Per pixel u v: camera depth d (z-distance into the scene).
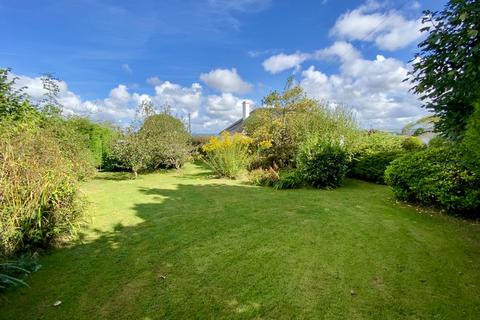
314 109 11.20
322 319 2.04
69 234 3.69
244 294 2.38
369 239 3.61
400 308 2.16
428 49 3.09
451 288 2.44
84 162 6.68
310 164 7.54
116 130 11.08
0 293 2.39
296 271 2.78
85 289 2.48
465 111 3.08
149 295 2.38
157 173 11.31
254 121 12.68
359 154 9.25
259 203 5.73
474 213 4.53
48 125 7.48
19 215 3.03
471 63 2.62
